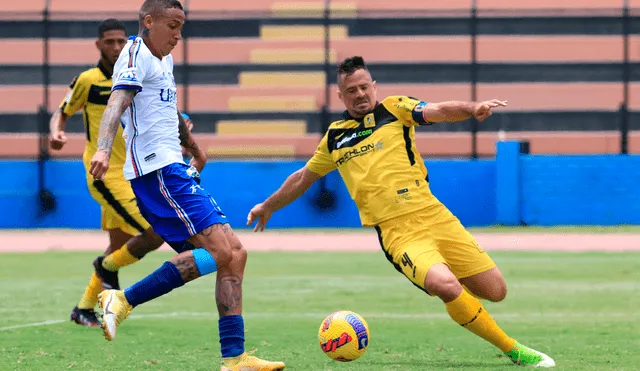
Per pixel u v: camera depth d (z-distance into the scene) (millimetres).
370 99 21547
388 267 45812
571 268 44562
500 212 71312
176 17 18469
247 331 26109
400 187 21156
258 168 73188
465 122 83562
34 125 86625
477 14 89625
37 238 65125
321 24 91750
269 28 91938
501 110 84500
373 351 22609
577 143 82625
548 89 85812
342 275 42156
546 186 71812
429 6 92188
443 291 19812
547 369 19922
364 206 21688
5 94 87250
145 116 18359
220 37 91750
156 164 18359
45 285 38719
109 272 26594
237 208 73250
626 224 71625
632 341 24109
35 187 74312
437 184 72125
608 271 43281
